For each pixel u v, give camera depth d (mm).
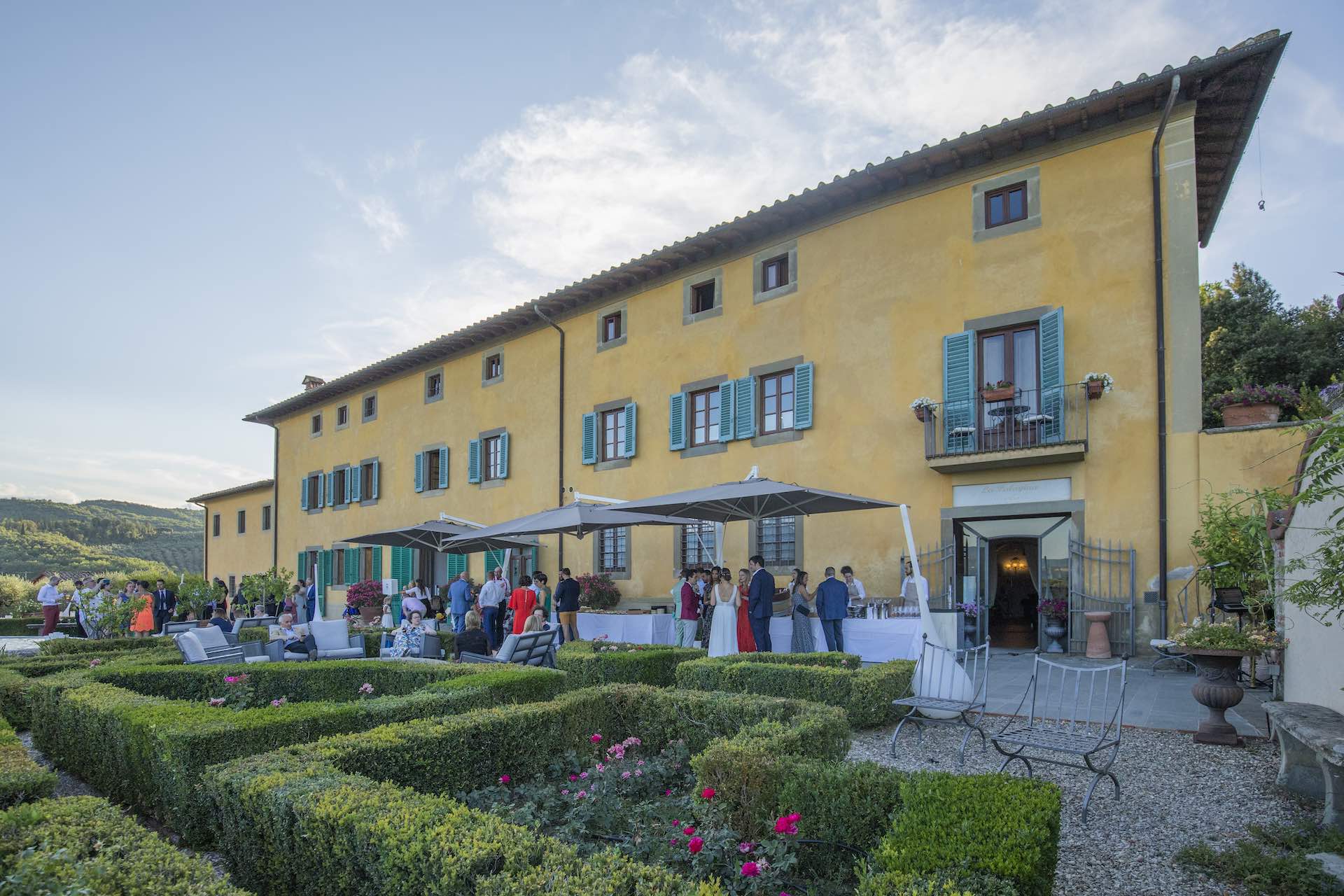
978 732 6945
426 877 2760
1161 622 11344
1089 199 12469
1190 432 11414
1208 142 12938
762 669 7559
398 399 25359
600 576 17875
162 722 4926
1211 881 3812
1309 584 3947
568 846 2838
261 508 31828
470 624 11195
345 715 5355
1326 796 4359
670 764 5156
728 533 16297
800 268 15680
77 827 3047
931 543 13508
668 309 17875
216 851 4410
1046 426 12430
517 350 21453
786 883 3404
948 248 13750
